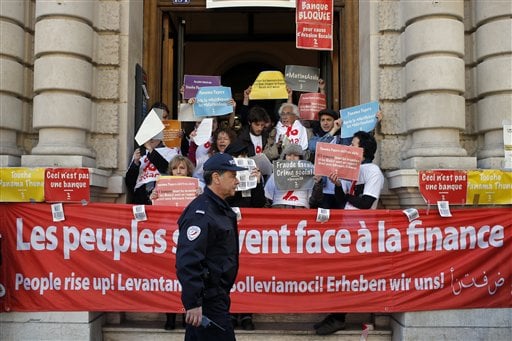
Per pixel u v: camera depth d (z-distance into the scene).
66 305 5.54
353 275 5.55
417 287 5.54
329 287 5.55
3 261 5.54
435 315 5.58
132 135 6.64
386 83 6.48
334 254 5.54
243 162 5.54
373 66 6.55
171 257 5.54
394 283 5.54
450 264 5.56
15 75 6.19
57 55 5.92
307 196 5.82
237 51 12.14
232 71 12.61
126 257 5.55
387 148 6.41
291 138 6.42
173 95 8.02
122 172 6.38
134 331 5.82
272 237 5.55
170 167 5.84
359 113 6.23
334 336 5.78
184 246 3.59
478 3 6.29
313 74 7.36
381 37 6.52
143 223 5.55
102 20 6.46
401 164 6.23
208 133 6.25
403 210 5.57
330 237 5.55
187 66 12.17
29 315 5.56
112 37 6.46
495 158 5.91
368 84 6.63
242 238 5.54
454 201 5.59
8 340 5.53
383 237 5.55
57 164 5.73
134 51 6.77
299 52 12.13
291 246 5.55
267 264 5.54
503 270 5.57
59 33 5.89
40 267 5.55
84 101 6.04
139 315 6.23
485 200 5.60
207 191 3.83
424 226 5.56
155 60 7.30
